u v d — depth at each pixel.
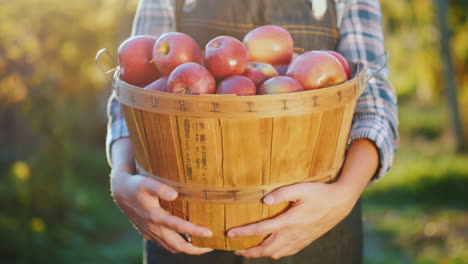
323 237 1.13
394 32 9.87
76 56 5.62
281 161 0.94
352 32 1.19
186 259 1.18
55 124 4.54
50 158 4.48
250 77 0.99
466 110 8.93
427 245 4.35
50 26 5.32
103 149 7.14
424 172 6.47
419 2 9.40
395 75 11.76
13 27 5.05
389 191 6.08
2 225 3.79
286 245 1.01
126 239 4.52
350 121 1.02
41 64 5.20
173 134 0.92
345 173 1.05
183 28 1.23
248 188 0.95
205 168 0.94
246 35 1.10
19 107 5.46
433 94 10.73
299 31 1.16
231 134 0.89
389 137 1.10
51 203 4.33
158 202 1.03
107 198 5.57
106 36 5.80
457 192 5.85
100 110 7.32
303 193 0.96
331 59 0.99
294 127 0.90
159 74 1.06
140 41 1.05
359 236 1.21
